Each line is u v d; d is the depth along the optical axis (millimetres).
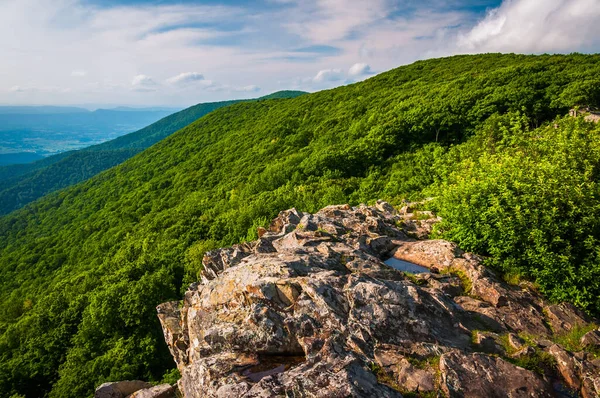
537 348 7480
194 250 42812
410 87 104938
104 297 33188
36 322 41094
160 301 32000
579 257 10117
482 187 12398
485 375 6516
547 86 62281
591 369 6668
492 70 90688
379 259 12227
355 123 87125
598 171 13195
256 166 87562
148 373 25875
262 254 11961
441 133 62688
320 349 7480
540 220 10734
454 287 10320
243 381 7023
